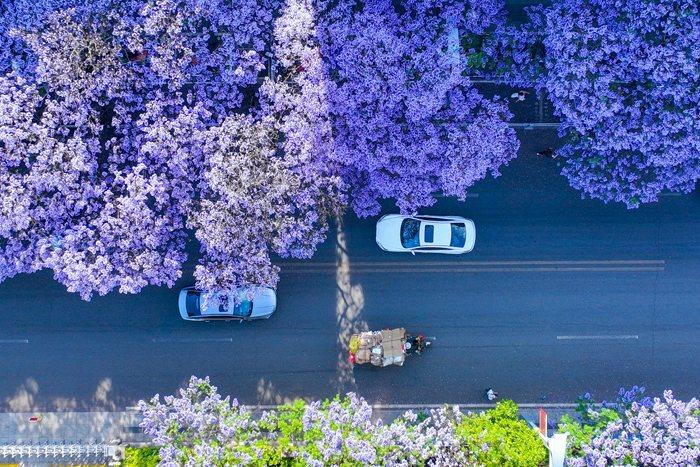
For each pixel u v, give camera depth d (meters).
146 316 26.02
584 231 26.00
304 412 22.47
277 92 21.42
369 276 26.08
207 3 20.98
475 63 21.78
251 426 22.23
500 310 26.14
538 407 26.03
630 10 19.83
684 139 20.70
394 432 21.23
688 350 26.02
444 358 26.14
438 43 20.97
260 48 21.52
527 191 25.91
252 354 26.14
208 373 26.11
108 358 26.06
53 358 26.05
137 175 21.42
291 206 22.05
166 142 21.23
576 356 26.12
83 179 21.53
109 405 26.05
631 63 20.28
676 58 19.72
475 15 21.09
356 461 20.53
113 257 22.09
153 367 26.09
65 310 25.98
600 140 21.30
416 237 25.41
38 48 20.78
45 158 20.95
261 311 25.52
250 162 21.39
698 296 25.98
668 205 25.88
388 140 21.80
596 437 21.77
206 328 26.09
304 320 26.11
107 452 25.38
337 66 21.88
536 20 21.36
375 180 22.23
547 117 25.52
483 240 26.03
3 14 21.16
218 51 21.47
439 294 26.11
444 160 22.05
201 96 21.78
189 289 25.45
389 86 21.12
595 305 26.11
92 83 21.00
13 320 25.94
